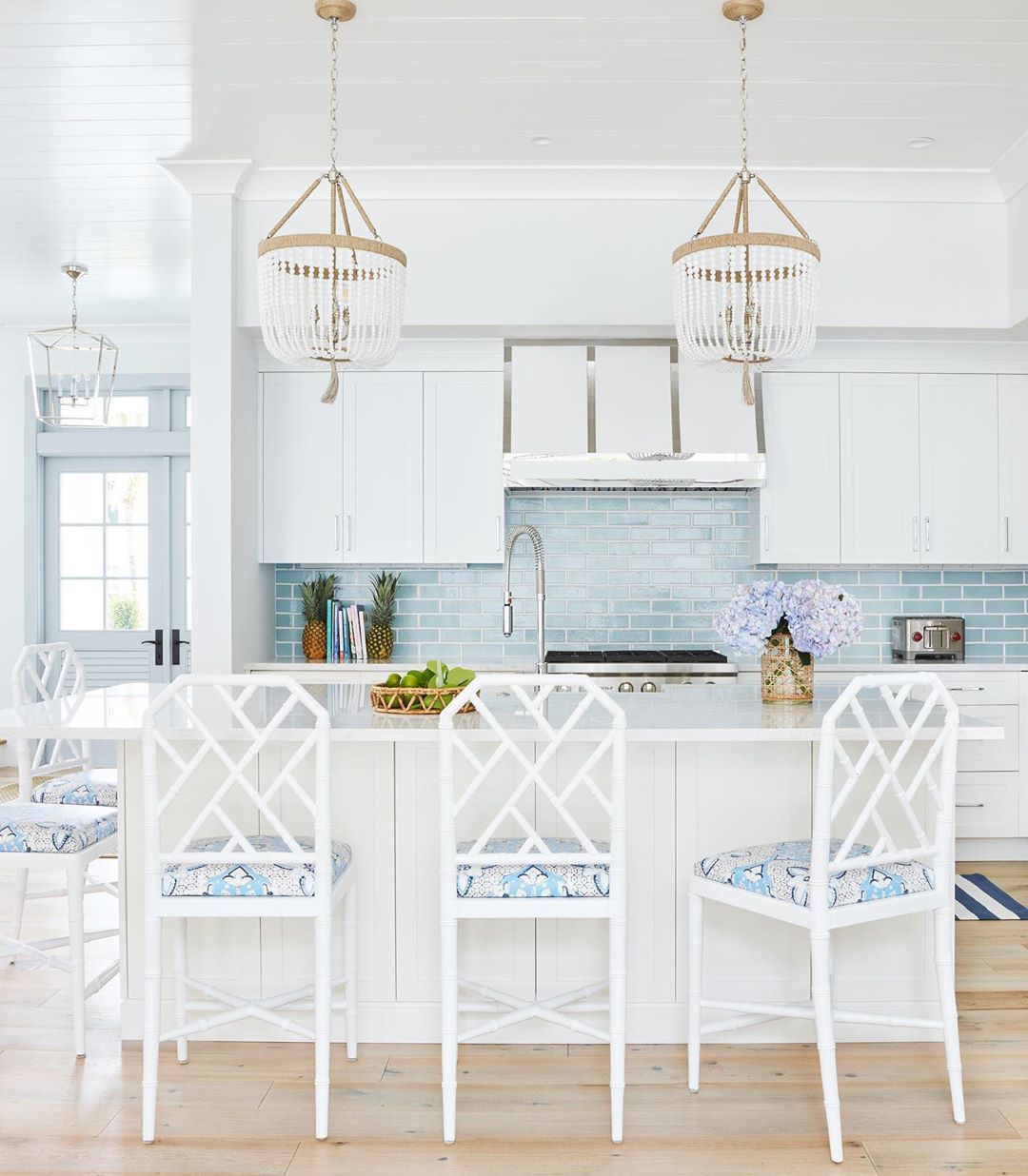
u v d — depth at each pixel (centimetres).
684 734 266
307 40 337
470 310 464
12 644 682
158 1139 246
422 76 361
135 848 300
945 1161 236
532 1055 292
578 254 464
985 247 468
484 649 553
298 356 295
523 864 253
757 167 444
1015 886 460
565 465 490
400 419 510
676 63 353
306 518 509
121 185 452
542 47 342
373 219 463
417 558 510
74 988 291
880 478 514
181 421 679
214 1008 274
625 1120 255
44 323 666
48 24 325
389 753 300
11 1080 277
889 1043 301
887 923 303
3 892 461
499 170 448
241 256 460
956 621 528
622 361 500
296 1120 255
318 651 526
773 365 321
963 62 354
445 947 247
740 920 301
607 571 553
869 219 466
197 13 320
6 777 664
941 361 514
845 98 380
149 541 685
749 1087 273
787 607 316
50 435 680
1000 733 274
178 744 299
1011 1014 319
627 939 300
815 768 301
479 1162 236
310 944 301
